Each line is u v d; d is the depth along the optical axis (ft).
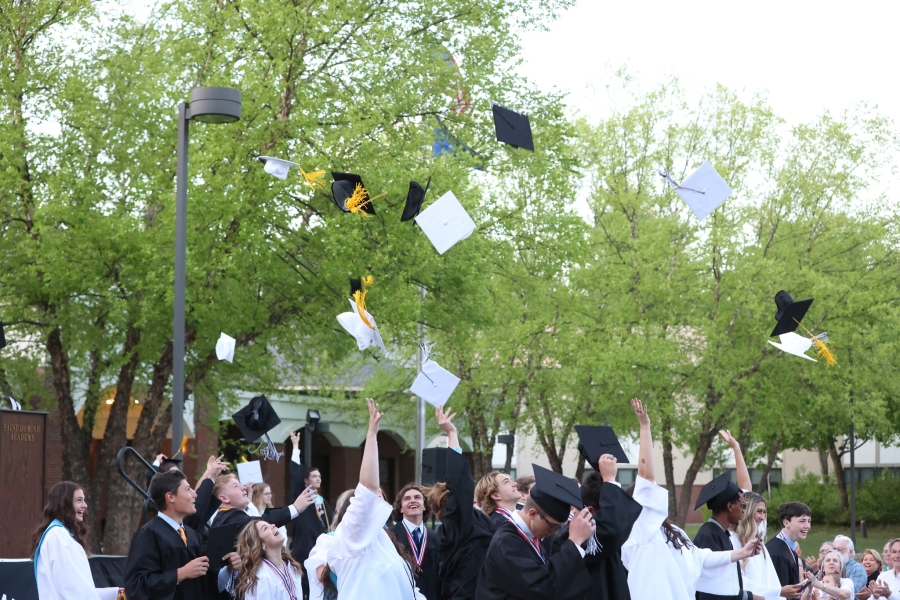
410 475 129.90
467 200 57.88
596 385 85.15
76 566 22.13
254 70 54.49
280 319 59.00
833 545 37.73
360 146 56.13
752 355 84.79
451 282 59.41
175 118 57.62
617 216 89.76
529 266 72.59
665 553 21.40
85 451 60.75
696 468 90.07
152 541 21.91
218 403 67.62
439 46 63.00
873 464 163.53
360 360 94.27
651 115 91.25
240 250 52.60
